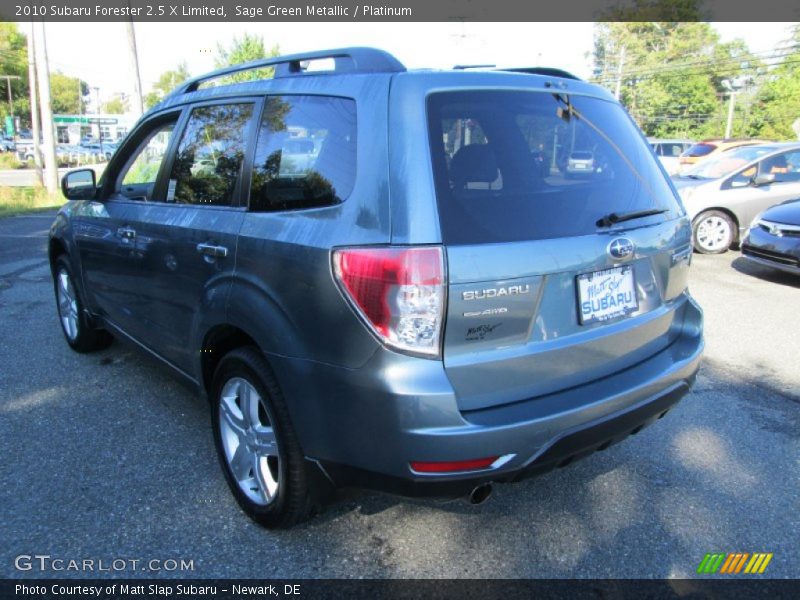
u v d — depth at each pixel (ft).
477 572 8.84
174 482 10.87
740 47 180.24
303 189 8.67
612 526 9.88
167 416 13.33
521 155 8.46
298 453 8.59
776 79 176.45
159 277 11.57
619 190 9.36
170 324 11.57
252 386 9.19
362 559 9.06
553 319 8.18
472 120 8.20
